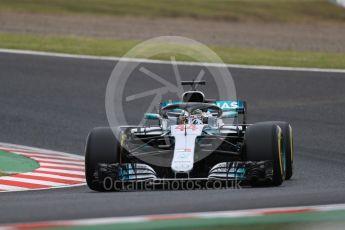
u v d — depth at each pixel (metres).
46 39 92.88
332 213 22.84
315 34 116.44
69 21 118.88
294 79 68.88
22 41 89.62
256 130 32.94
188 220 21.86
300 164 43.31
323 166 42.62
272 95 63.19
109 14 130.50
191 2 150.00
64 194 31.56
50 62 75.69
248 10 143.25
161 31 110.88
